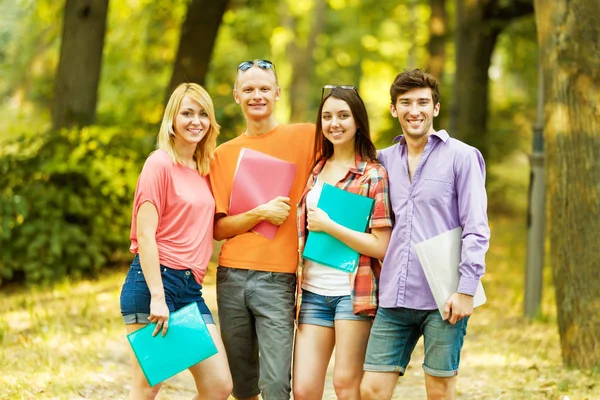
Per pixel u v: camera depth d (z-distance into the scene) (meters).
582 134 8.62
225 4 17.02
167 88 17.11
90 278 14.27
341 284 5.93
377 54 41.84
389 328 5.75
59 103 15.58
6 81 23.95
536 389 7.92
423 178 5.67
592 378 8.20
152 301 5.65
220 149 6.42
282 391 6.04
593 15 8.55
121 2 24.67
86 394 7.46
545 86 8.96
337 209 5.90
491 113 29.22
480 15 23.16
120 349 9.51
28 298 12.45
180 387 8.32
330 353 6.06
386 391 5.75
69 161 14.16
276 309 6.11
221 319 6.33
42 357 8.53
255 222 6.13
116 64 25.11
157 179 5.77
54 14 22.22
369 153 6.12
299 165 6.33
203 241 5.95
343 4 40.53
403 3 35.16
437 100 5.82
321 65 43.66
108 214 14.63
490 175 24.50
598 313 8.59
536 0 8.99
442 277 5.50
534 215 12.02
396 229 5.72
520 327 11.38
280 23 37.16
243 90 6.27
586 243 8.62
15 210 13.62
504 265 17.39
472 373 8.91
